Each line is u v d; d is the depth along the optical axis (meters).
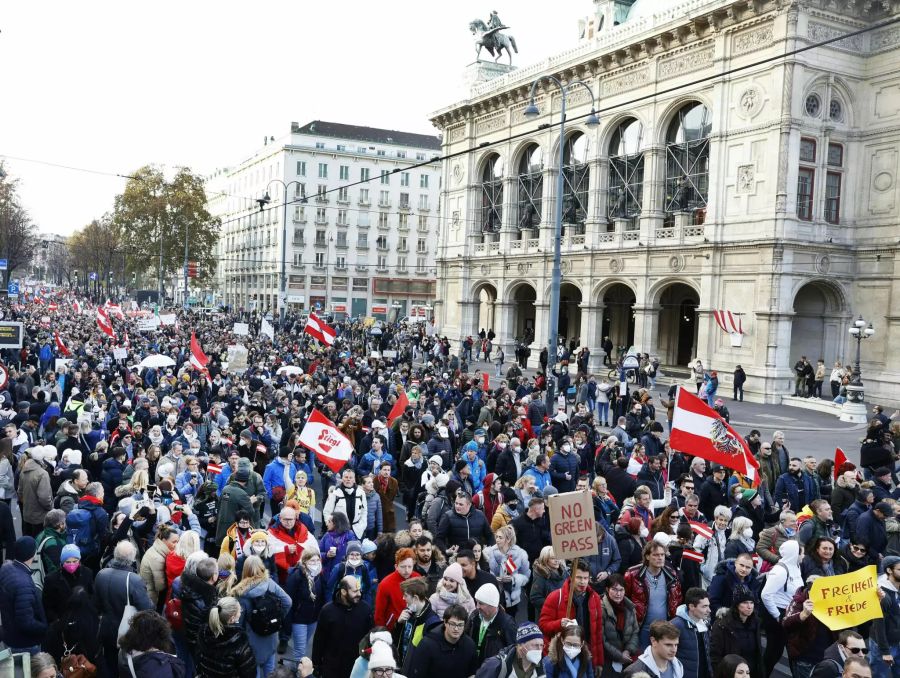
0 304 76.62
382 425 16.36
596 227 46.59
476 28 60.47
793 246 36.22
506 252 54.28
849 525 11.23
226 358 34.91
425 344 52.22
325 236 104.50
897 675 8.48
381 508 12.52
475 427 19.06
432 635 7.02
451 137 60.75
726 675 6.53
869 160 37.91
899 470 18.80
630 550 10.16
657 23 41.81
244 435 15.26
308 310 95.94
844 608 7.78
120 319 57.00
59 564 9.44
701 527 10.32
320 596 9.23
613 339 55.59
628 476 13.73
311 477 14.47
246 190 120.00
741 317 37.91
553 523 7.65
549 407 26.52
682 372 43.84
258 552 8.98
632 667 6.88
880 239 37.34
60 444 14.48
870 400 37.12
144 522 10.08
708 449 12.20
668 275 41.72
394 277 108.25
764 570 9.90
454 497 10.81
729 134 38.44
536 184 52.56
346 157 105.00
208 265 96.94
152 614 6.86
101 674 7.99
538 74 49.75
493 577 8.69
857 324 32.22
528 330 57.06
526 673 6.64
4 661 6.21
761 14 36.41
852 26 37.19
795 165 36.19
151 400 18.98
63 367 25.20
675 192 42.25
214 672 7.10
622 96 44.62
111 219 108.94
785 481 13.55
